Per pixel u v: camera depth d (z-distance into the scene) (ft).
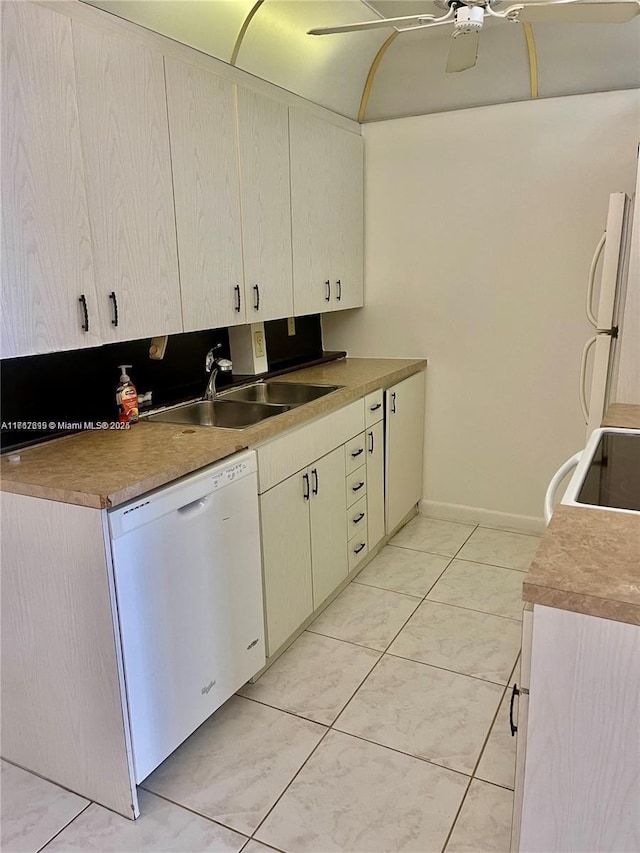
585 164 9.82
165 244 7.00
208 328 7.84
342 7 8.59
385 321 11.91
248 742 6.56
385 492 10.61
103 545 5.06
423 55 10.16
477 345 11.20
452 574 9.96
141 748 5.63
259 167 8.46
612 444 5.62
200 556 6.10
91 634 5.38
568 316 10.41
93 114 5.96
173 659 5.88
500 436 11.37
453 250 11.03
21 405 6.63
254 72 8.60
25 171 5.37
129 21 6.34
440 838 5.39
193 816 5.69
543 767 3.44
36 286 5.58
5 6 5.06
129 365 7.47
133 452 6.17
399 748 6.42
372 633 8.43
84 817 5.72
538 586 3.20
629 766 3.24
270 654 7.57
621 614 3.05
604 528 3.86
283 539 7.61
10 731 6.29
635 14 6.09
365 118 11.21
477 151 10.48
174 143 6.98
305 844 5.37
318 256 10.16
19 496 5.40
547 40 9.33
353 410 9.18
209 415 8.82
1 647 6.02
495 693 7.19
